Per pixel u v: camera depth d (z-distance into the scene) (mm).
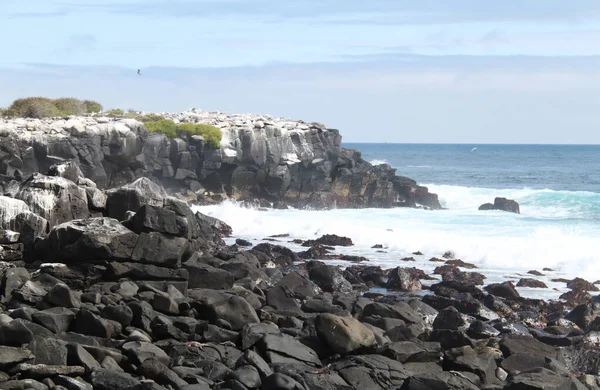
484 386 13312
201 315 16188
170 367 13055
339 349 14398
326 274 23953
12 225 19141
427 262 30984
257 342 14242
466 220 45781
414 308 19984
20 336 12414
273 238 37969
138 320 15016
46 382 11797
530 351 16281
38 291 16016
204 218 36844
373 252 33656
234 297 16328
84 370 12250
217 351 14117
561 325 20172
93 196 21250
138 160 51781
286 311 17734
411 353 14539
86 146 48969
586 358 16812
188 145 54594
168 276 18281
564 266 30156
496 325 19438
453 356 14414
